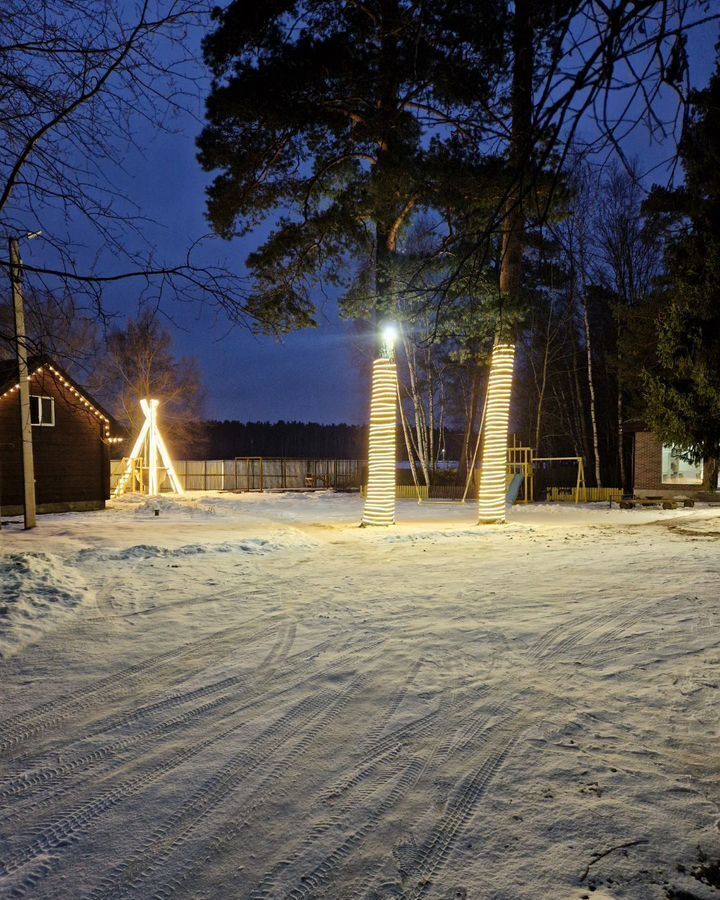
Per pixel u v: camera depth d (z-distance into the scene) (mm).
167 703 4551
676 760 3533
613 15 2162
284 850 2801
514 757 3619
